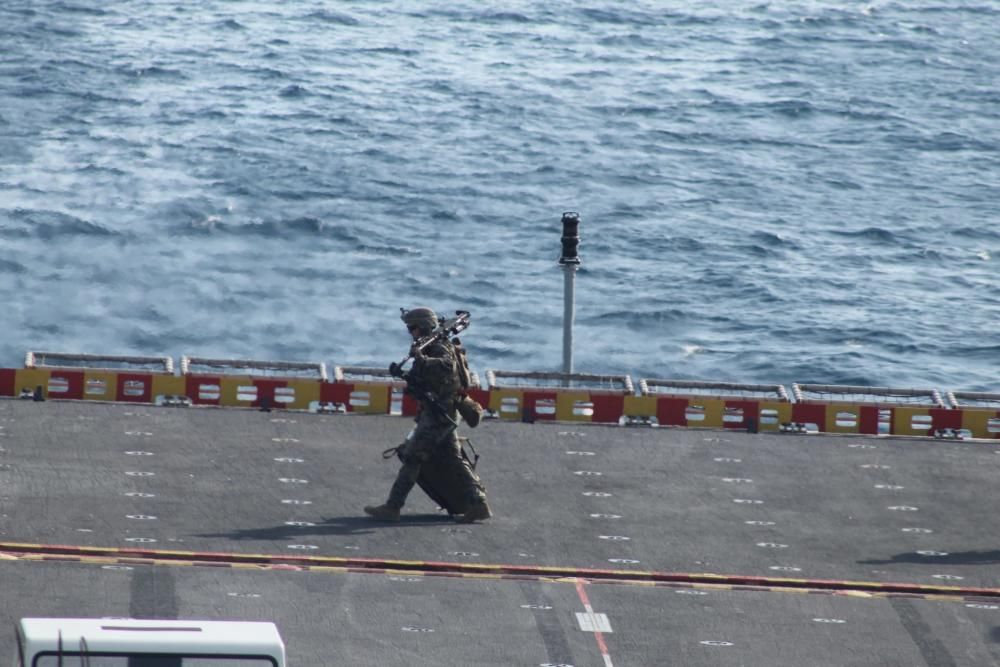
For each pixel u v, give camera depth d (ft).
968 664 238.89
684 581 267.18
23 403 358.23
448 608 248.93
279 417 359.66
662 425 372.58
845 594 265.13
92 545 265.54
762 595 262.88
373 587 256.11
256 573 258.78
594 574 267.39
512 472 325.83
